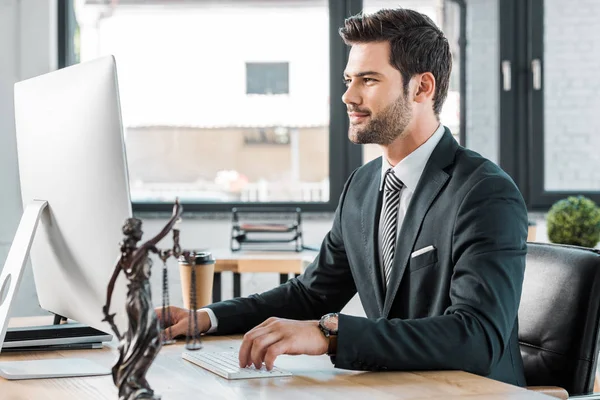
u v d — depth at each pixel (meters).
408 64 1.61
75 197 1.32
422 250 1.57
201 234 4.27
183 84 4.34
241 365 1.31
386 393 1.16
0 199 4.05
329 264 1.83
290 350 1.29
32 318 1.95
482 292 1.40
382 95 1.61
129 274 0.97
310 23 4.34
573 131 4.40
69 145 1.33
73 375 1.32
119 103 1.24
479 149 4.40
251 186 4.36
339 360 1.29
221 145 4.35
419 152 1.65
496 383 1.23
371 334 1.31
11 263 1.40
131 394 0.95
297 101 4.36
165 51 4.33
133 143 4.33
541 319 1.63
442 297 1.53
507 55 4.38
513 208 1.51
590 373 1.55
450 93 4.38
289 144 4.36
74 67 1.34
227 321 1.69
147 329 0.96
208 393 1.17
